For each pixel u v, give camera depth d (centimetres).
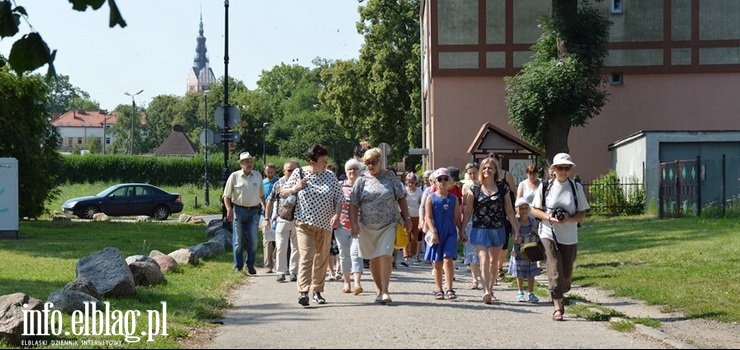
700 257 1800
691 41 4384
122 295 1210
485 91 4425
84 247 2242
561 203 1137
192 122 15400
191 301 1227
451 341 946
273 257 1833
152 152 15100
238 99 12650
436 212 1311
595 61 3806
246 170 1728
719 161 3005
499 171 1296
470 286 1534
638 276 1563
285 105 13288
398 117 6362
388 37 6316
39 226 3183
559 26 3797
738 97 4384
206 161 5809
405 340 951
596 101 3850
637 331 1030
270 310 1206
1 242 2400
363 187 1255
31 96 3322
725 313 1173
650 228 2589
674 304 1258
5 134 3266
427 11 4775
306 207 1240
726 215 2847
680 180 3111
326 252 1266
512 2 4403
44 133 3538
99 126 17088
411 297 1354
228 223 2505
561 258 1142
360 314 1156
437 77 4425
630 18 4397
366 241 1257
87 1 561
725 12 4372
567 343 945
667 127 4400
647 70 4397
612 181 3650
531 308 1236
